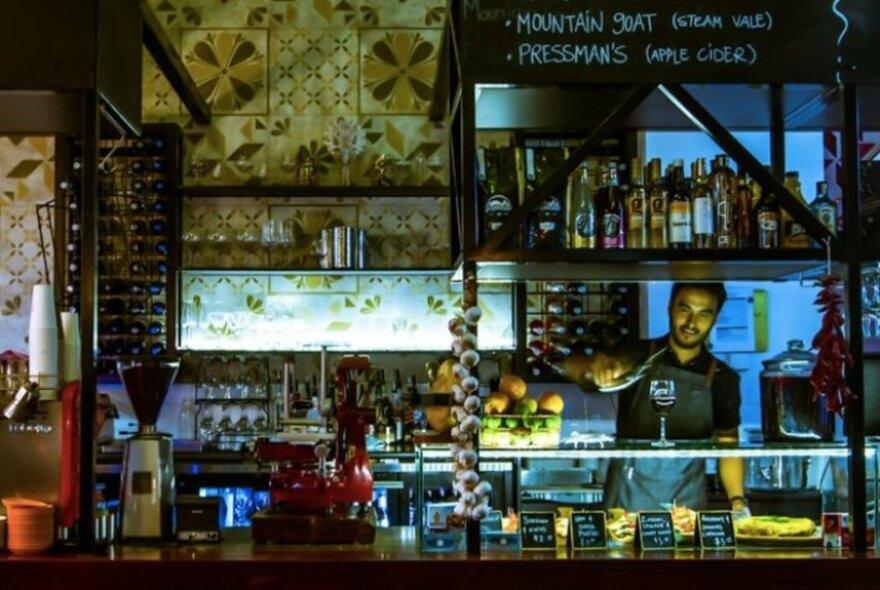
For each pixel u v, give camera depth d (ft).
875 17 10.43
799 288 17.85
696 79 10.34
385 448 19.17
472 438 9.82
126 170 20.18
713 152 17.65
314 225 21.47
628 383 12.09
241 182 21.07
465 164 10.16
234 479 18.72
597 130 10.30
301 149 21.15
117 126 11.61
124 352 20.04
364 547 10.26
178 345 20.35
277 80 21.91
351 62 21.95
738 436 12.08
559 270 11.35
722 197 10.66
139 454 10.44
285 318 21.27
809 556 9.70
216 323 21.21
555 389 20.08
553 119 12.11
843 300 10.34
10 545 9.76
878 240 10.35
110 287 20.04
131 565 9.47
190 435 20.89
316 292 21.40
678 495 10.95
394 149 21.80
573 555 9.76
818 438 10.59
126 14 11.39
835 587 9.59
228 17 22.02
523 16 10.27
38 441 9.98
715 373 12.11
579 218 10.64
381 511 18.31
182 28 21.99
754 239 10.72
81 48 10.12
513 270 11.31
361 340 21.30
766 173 10.39
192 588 9.46
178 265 20.34
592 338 19.83
